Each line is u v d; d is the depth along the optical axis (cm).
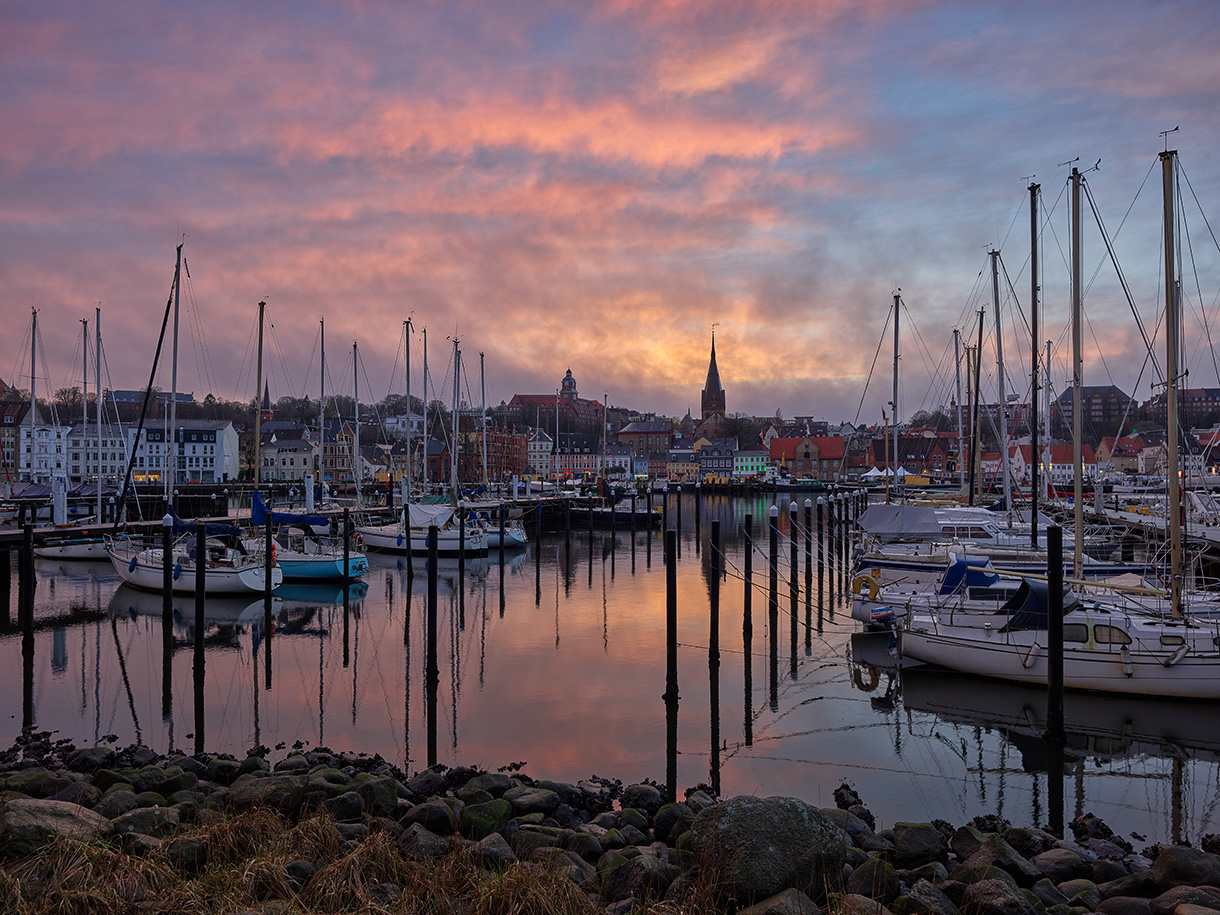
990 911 1055
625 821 1422
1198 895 1077
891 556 3803
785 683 2606
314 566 4528
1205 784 1809
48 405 15400
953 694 2436
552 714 2275
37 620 3578
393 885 1043
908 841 1288
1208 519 4822
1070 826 1569
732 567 5500
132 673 2719
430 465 15900
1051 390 5619
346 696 2450
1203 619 2403
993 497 7194
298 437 16575
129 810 1343
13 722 2219
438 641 3206
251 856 1132
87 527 4562
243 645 3139
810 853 1037
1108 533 4903
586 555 6366
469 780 1609
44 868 1010
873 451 18775
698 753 1977
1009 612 2531
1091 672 2338
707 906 978
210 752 1969
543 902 969
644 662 2873
